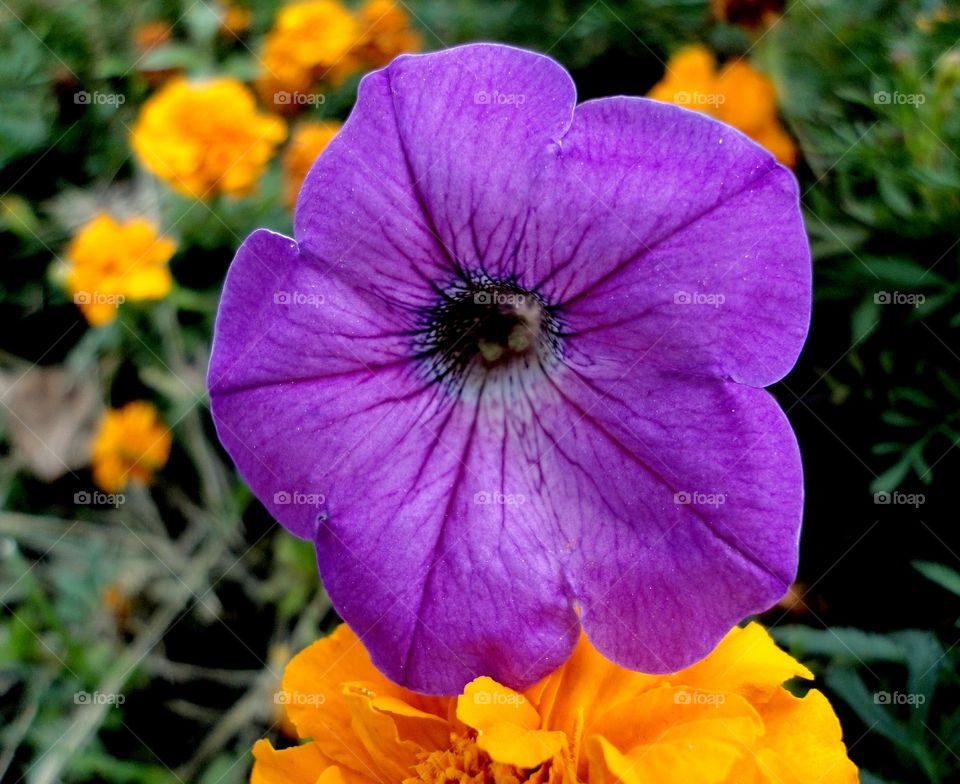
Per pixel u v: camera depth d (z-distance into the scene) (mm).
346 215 180
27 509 356
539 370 196
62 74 383
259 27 380
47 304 377
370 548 190
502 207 174
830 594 256
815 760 173
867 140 280
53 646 320
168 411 358
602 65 336
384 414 193
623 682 187
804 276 166
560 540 189
